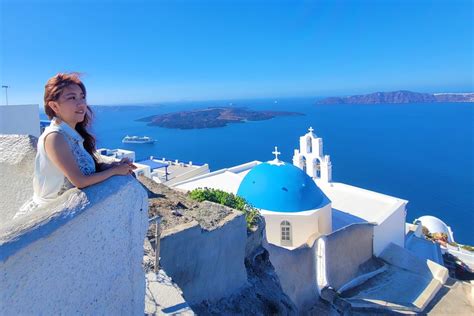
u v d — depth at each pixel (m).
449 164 119.38
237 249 9.54
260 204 20.81
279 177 21.36
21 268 2.19
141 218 3.54
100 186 2.98
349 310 17.12
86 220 2.75
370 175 106.25
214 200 11.49
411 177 102.56
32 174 4.49
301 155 31.86
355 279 20.00
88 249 2.81
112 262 3.16
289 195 20.67
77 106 3.16
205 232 8.41
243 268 9.86
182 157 144.62
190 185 28.41
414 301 18.53
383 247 23.14
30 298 2.29
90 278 2.88
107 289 3.13
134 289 3.61
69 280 2.64
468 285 20.84
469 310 18.44
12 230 2.27
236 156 146.62
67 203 2.69
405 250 22.98
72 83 3.13
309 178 22.38
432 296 19.50
